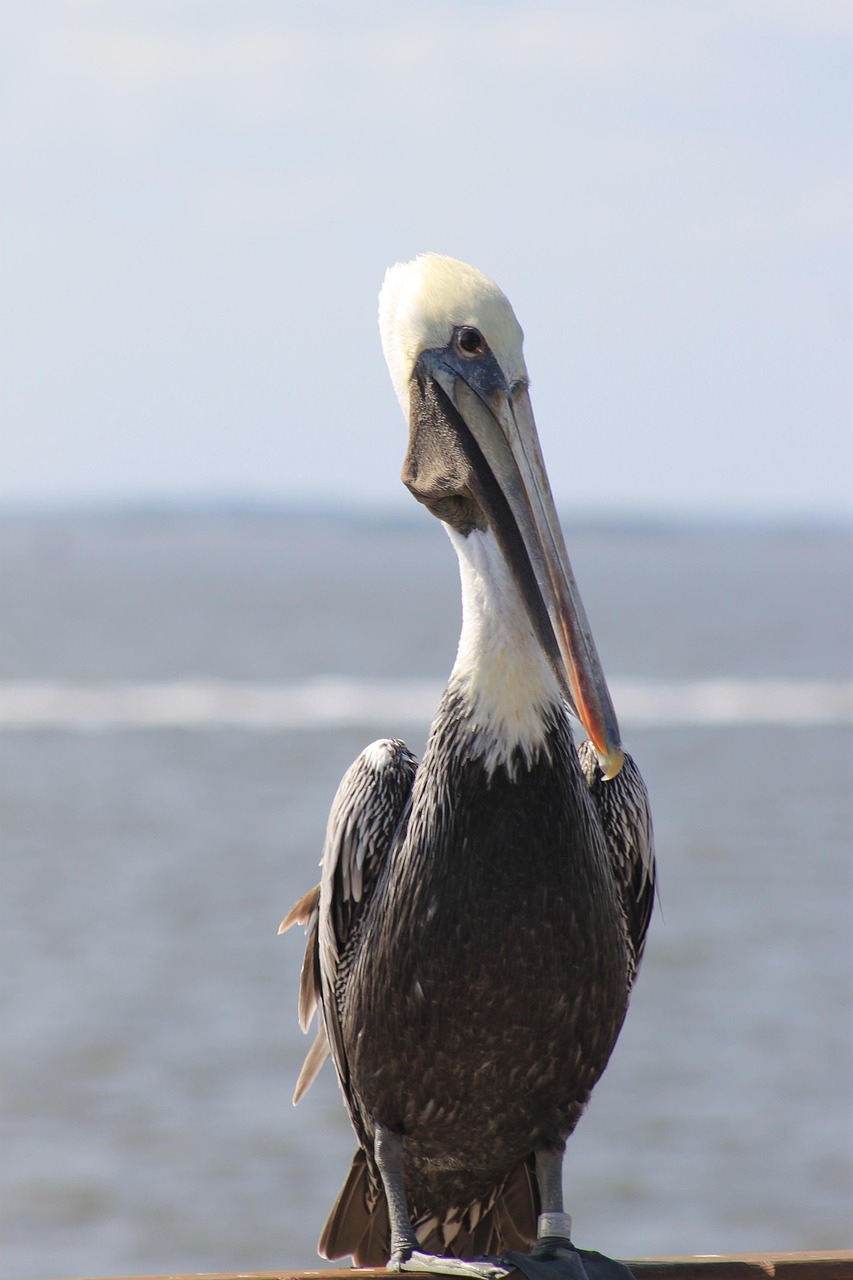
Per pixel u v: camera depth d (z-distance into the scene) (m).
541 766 5.61
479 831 5.57
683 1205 13.80
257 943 22.20
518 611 5.68
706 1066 17.08
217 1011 18.88
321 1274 5.28
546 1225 5.67
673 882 26.77
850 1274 5.34
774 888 26.08
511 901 5.53
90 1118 15.15
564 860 5.58
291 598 138.50
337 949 6.18
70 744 45.19
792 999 19.41
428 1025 5.66
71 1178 13.91
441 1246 6.52
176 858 28.73
